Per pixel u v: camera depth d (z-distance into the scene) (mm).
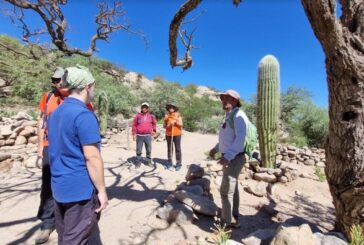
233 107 3545
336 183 2828
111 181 5664
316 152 10406
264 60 6785
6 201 4324
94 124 2080
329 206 5586
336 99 2660
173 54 4797
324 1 2283
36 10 5117
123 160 7707
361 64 2445
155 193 4996
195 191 4547
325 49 2576
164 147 10836
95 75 17094
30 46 7938
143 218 3883
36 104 14094
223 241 2836
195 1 3898
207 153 9727
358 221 2750
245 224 4035
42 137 3230
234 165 3482
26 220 3674
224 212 3594
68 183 2027
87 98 2213
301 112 16219
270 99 6719
